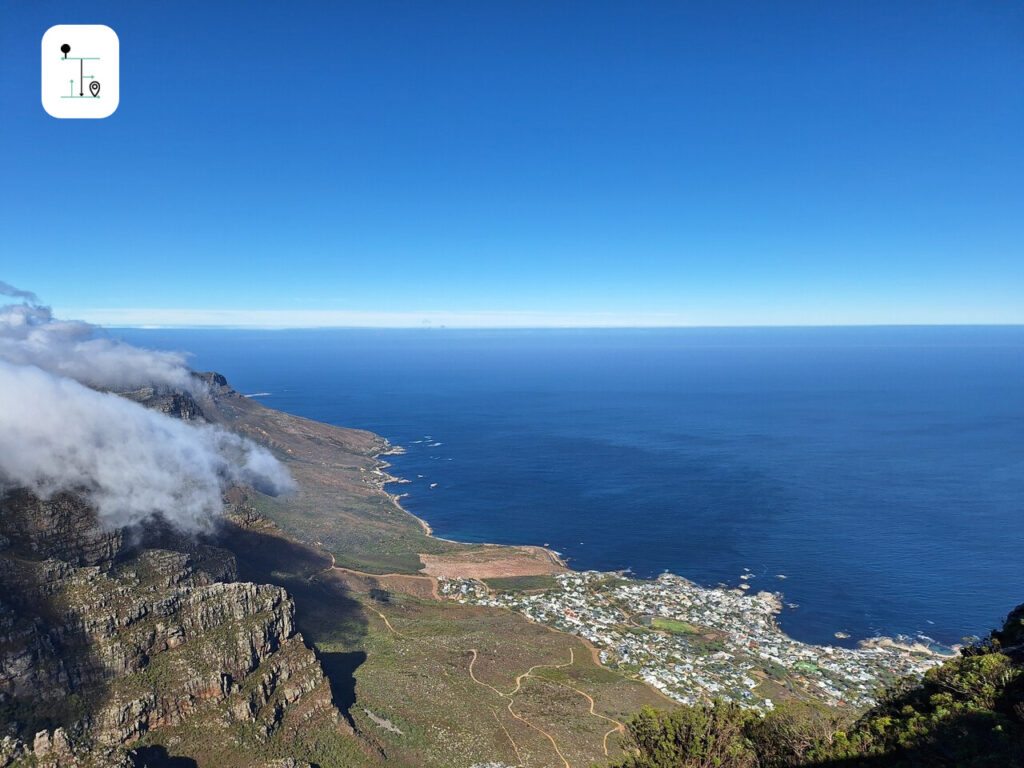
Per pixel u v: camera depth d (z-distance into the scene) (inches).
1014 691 1578.5
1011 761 1309.1
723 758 1828.2
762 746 1833.2
